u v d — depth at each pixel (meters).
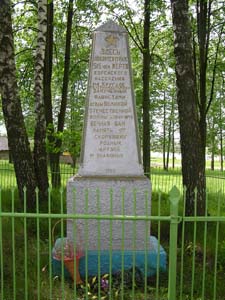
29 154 8.78
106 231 6.07
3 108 8.64
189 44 7.39
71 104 22.50
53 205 9.53
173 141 37.03
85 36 17.42
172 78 22.47
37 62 10.13
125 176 6.19
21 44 16.23
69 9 14.91
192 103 7.46
